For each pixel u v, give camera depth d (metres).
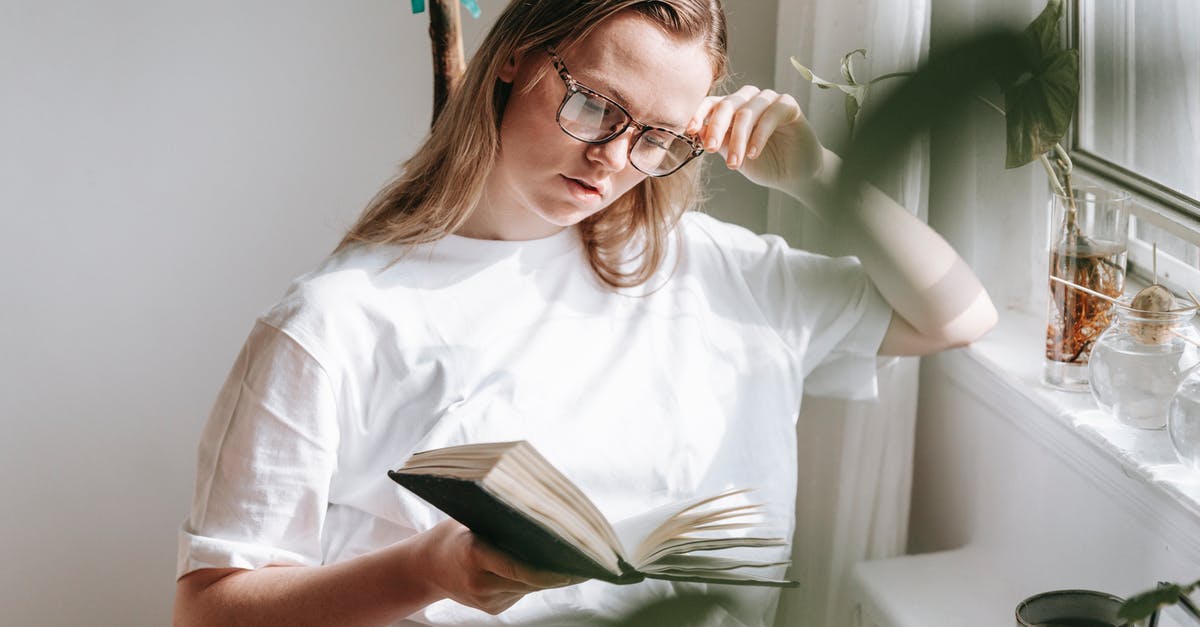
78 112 1.87
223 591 1.02
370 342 1.09
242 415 1.05
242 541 1.04
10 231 1.90
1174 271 1.28
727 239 1.34
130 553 2.09
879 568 1.40
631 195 1.20
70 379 1.99
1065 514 1.27
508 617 1.10
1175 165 1.22
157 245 1.96
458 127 1.05
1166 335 1.10
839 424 1.47
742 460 1.25
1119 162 1.31
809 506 1.53
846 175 0.21
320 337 1.06
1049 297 1.27
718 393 1.24
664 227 1.23
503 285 1.15
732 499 1.23
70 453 2.02
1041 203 1.46
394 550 0.96
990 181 1.44
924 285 1.26
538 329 1.16
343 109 1.94
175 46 1.87
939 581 1.35
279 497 1.04
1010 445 1.39
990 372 1.38
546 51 0.96
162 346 2.00
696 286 1.27
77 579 2.08
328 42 1.90
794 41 1.55
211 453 1.07
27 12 1.81
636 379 1.19
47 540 2.05
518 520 0.69
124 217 1.93
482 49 1.03
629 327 1.21
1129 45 1.22
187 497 2.08
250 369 1.06
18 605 2.07
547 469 0.74
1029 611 0.95
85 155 1.89
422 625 1.11
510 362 1.13
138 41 1.86
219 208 1.96
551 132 0.98
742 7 1.83
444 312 1.12
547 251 1.19
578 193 1.00
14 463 2.00
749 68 1.87
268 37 1.89
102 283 1.96
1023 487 1.36
